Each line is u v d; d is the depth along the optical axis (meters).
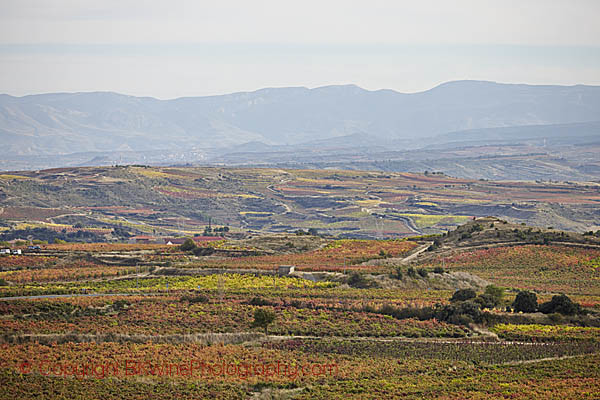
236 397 186.25
